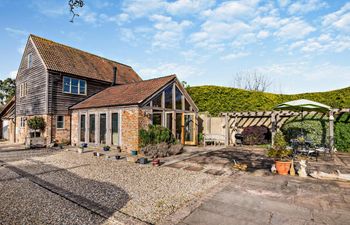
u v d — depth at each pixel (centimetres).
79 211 439
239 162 912
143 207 454
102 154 1117
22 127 1945
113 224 384
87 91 1859
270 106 1667
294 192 529
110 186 598
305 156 1022
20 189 580
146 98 1215
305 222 378
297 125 1294
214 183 616
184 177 684
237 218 395
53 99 1627
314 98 1512
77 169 807
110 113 1346
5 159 1038
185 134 1564
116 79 2125
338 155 1073
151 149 1073
